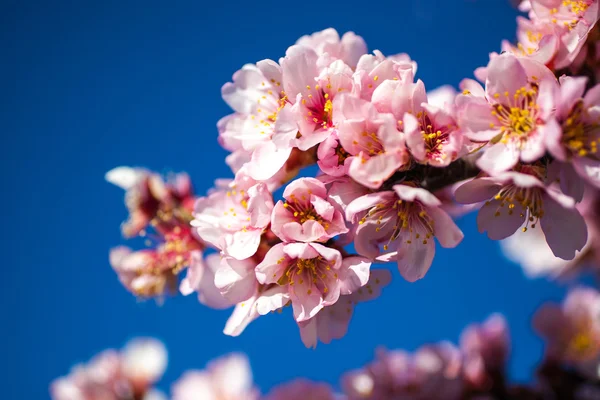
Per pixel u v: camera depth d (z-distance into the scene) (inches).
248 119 26.5
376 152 24.6
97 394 37.4
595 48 25.9
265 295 25.2
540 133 24.2
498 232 25.3
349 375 34.4
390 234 25.2
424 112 24.7
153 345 39.0
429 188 25.1
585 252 36.7
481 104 24.6
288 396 34.6
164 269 29.4
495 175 24.3
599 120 24.2
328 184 25.2
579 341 34.6
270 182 25.8
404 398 33.5
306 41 26.3
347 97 24.6
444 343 35.2
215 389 37.3
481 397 33.7
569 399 33.9
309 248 24.6
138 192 30.6
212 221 25.9
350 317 26.0
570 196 24.5
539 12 26.5
